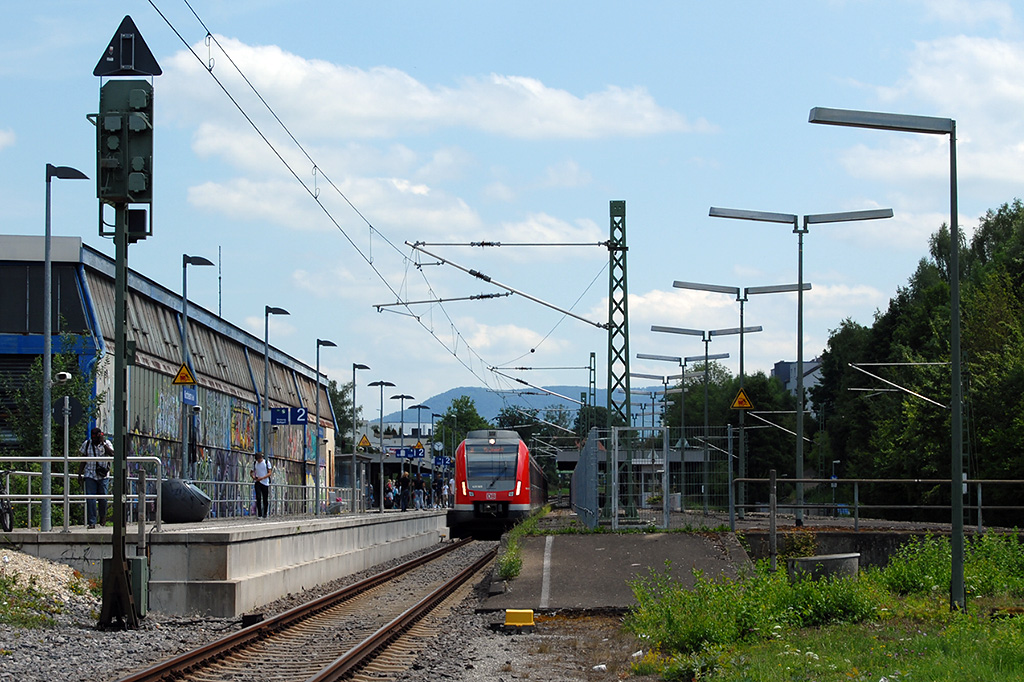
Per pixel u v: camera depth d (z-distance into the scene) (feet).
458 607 64.90
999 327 183.32
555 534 77.71
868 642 41.47
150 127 52.13
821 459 307.78
